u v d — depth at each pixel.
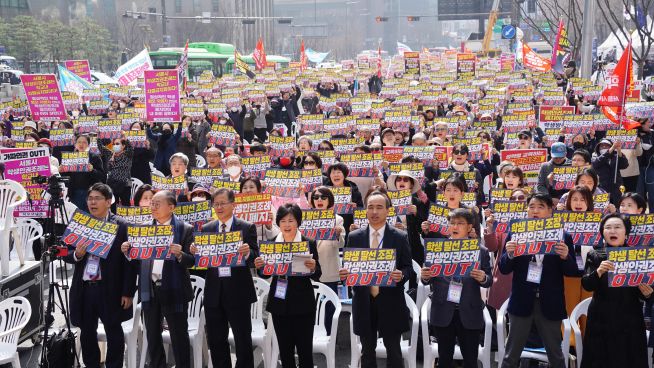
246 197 9.73
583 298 8.56
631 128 14.38
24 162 11.37
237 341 7.98
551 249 7.33
